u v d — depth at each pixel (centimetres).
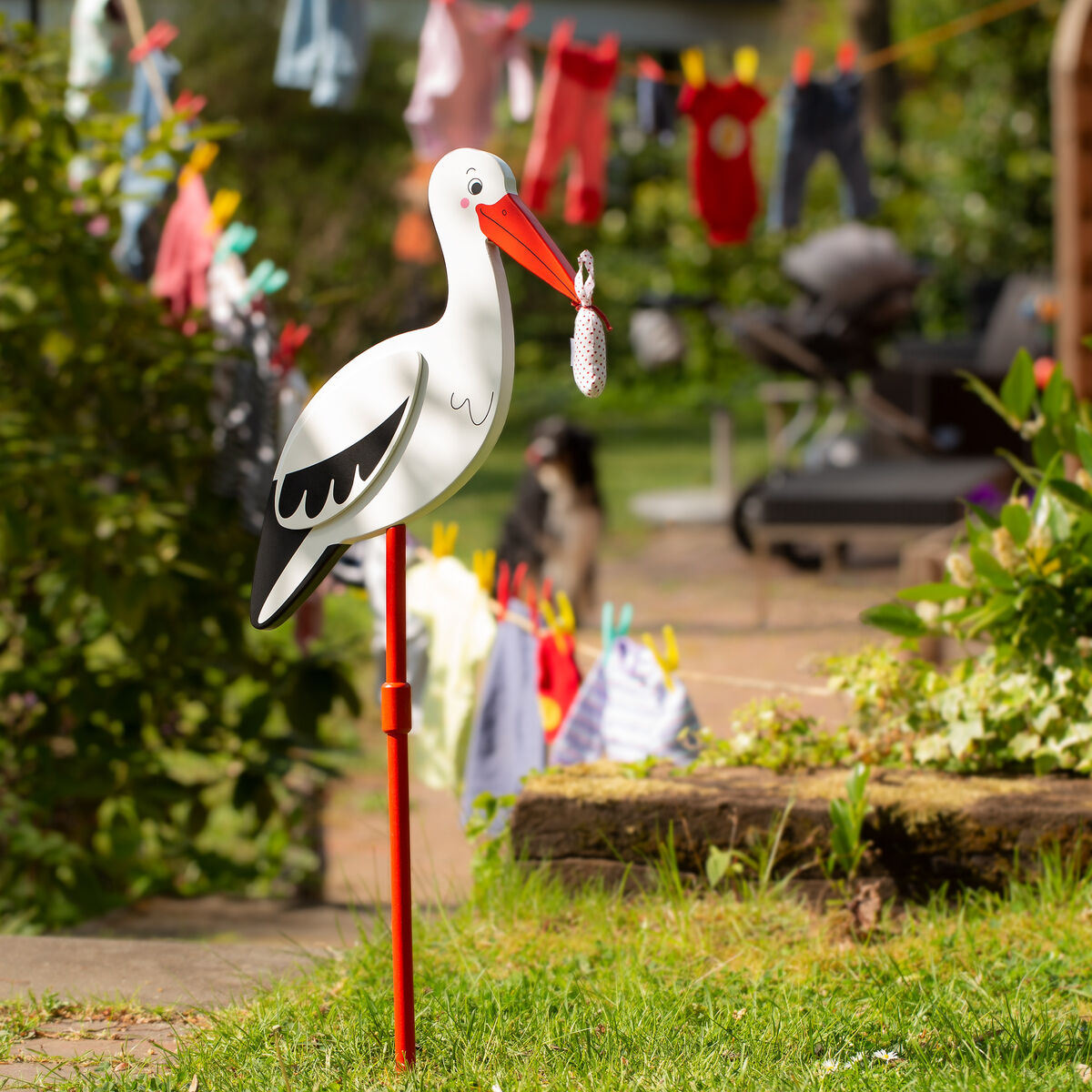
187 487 709
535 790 487
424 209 2172
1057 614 493
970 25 1042
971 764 507
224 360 670
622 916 461
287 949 462
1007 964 411
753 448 2223
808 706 743
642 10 3384
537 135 991
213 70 2241
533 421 2533
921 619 518
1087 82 857
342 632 1159
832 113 1090
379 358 333
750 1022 373
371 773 965
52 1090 340
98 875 721
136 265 778
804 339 1409
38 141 636
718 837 475
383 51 2420
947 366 1472
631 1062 352
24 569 691
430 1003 384
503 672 546
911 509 1098
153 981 426
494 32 954
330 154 2291
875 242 1402
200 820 707
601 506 1102
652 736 529
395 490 329
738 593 1240
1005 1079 330
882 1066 346
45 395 667
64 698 694
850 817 451
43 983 424
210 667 682
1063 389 527
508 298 327
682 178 2391
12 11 2056
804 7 3497
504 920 464
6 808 649
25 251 628
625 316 2545
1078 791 475
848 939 439
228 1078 343
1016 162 2086
